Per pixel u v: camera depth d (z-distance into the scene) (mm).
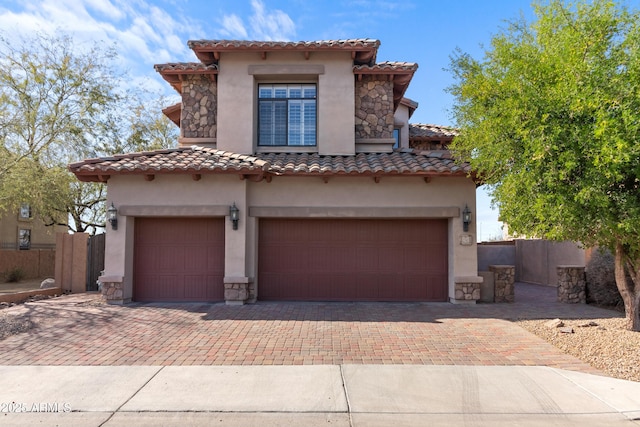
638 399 5676
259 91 14727
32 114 16891
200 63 14648
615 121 6785
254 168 11727
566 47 7719
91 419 5164
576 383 6207
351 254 13102
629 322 9000
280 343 8227
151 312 11055
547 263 18766
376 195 12828
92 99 18891
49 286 16188
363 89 14586
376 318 10453
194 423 5074
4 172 16219
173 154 13125
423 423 5070
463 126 10055
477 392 5906
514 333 9008
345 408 5426
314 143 14578
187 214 12359
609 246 8938
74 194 23016
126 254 12422
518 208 8336
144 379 6367
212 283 12773
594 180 7137
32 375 6551
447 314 10992
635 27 7578
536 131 7465
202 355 7508
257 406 5477
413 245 13133
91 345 8117
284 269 13062
